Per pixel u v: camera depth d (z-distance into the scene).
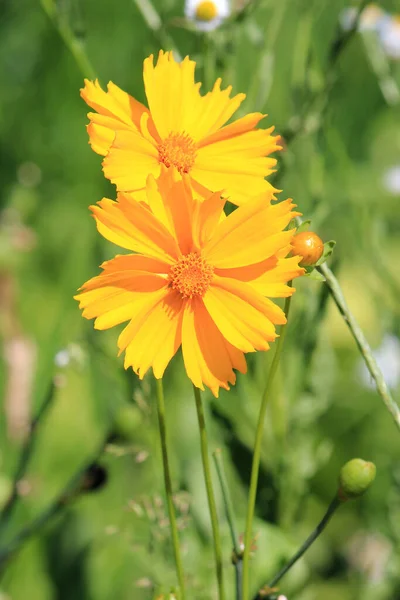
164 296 0.55
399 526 0.77
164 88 0.56
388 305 0.87
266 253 0.55
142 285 0.55
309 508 0.87
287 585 0.69
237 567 0.58
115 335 0.79
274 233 0.55
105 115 0.56
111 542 0.79
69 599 0.78
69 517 0.81
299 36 0.78
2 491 0.79
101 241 0.89
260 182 0.56
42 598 0.78
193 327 0.55
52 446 0.86
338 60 0.74
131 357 0.55
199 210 0.55
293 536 0.73
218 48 0.73
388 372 0.91
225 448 0.75
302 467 0.74
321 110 0.74
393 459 0.89
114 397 0.79
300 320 0.74
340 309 0.58
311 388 0.74
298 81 0.77
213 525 0.57
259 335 0.54
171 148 0.56
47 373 0.81
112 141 0.55
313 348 0.74
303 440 0.74
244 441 0.73
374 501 0.86
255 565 0.69
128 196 0.54
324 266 0.58
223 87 0.73
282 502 0.73
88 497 0.81
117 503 0.80
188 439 0.77
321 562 0.83
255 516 0.74
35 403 0.81
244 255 0.55
